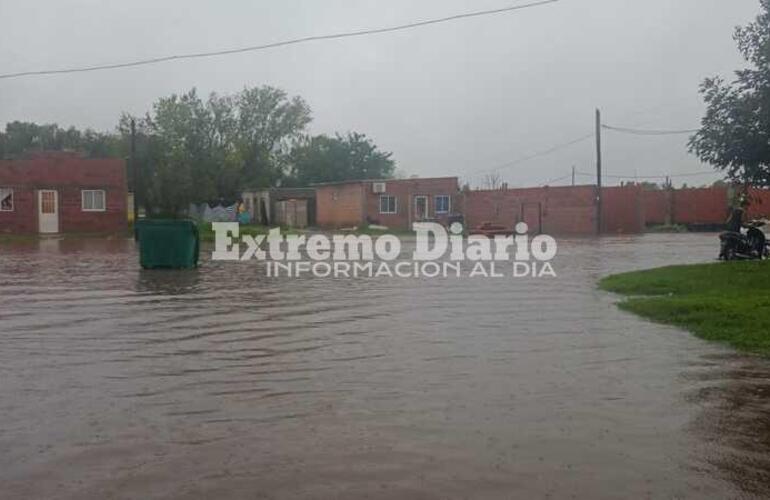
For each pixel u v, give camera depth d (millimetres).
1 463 5629
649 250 31078
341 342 10414
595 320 12297
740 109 18391
